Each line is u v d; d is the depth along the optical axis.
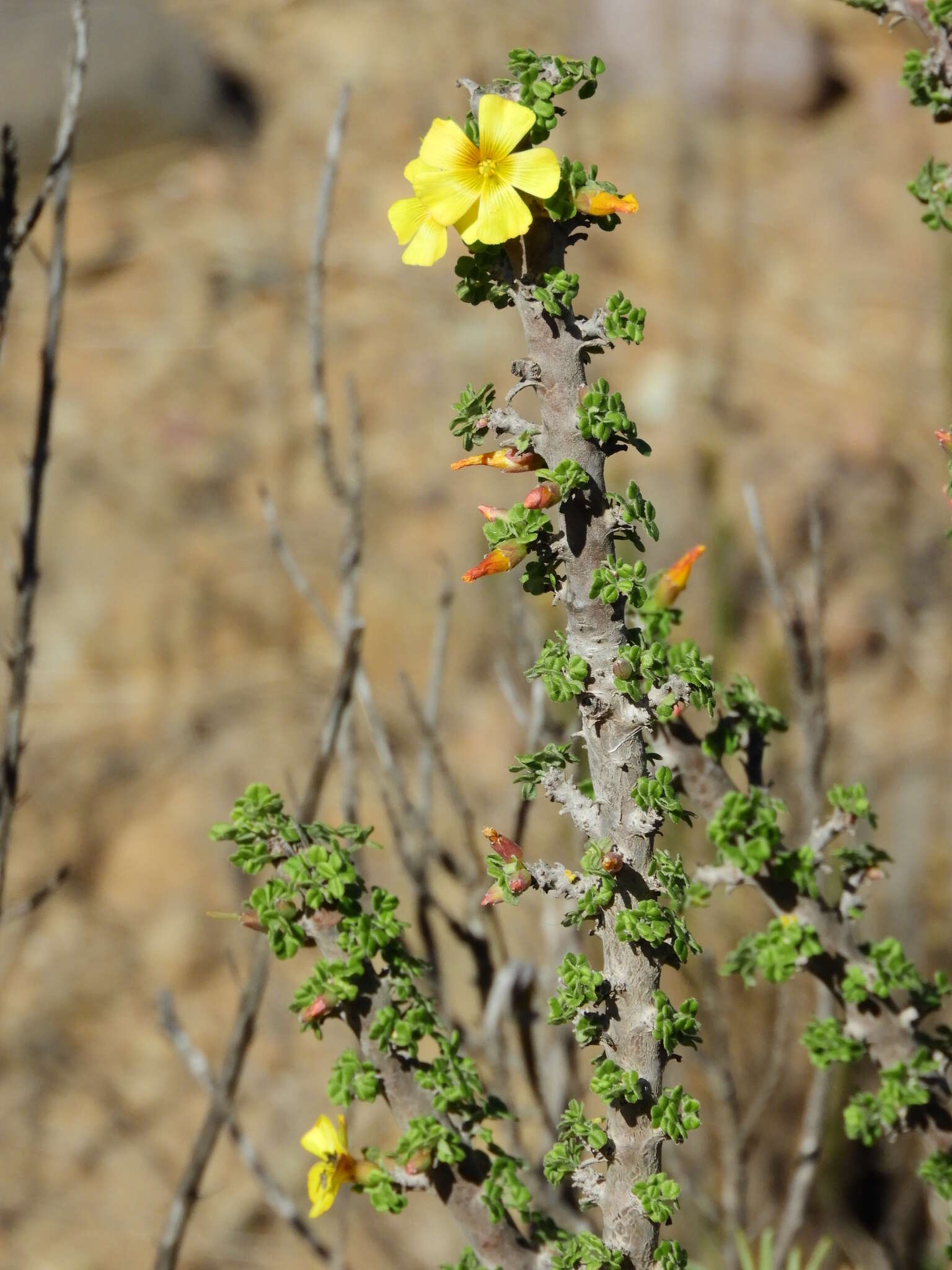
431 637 5.92
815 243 8.26
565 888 1.21
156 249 8.29
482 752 5.34
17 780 2.16
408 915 4.31
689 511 6.04
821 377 7.18
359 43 9.88
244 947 4.90
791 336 7.52
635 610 1.44
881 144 9.16
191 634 6.07
